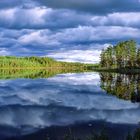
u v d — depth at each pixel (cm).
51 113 2573
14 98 3612
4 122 2208
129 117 2386
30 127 2044
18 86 5369
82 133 1867
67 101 3344
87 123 2156
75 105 3039
